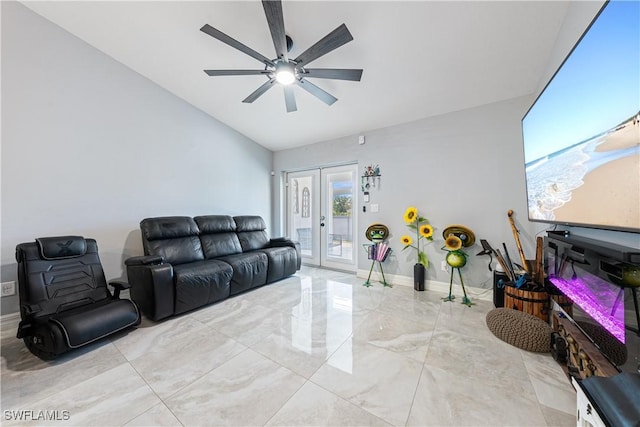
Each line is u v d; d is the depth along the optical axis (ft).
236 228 12.44
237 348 6.04
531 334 5.77
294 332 6.81
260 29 7.06
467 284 9.58
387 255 11.39
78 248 7.06
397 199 11.27
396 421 3.94
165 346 6.14
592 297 3.90
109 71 8.98
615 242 3.92
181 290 7.77
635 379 2.31
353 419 3.98
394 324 7.24
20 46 7.22
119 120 9.28
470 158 9.51
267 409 4.19
